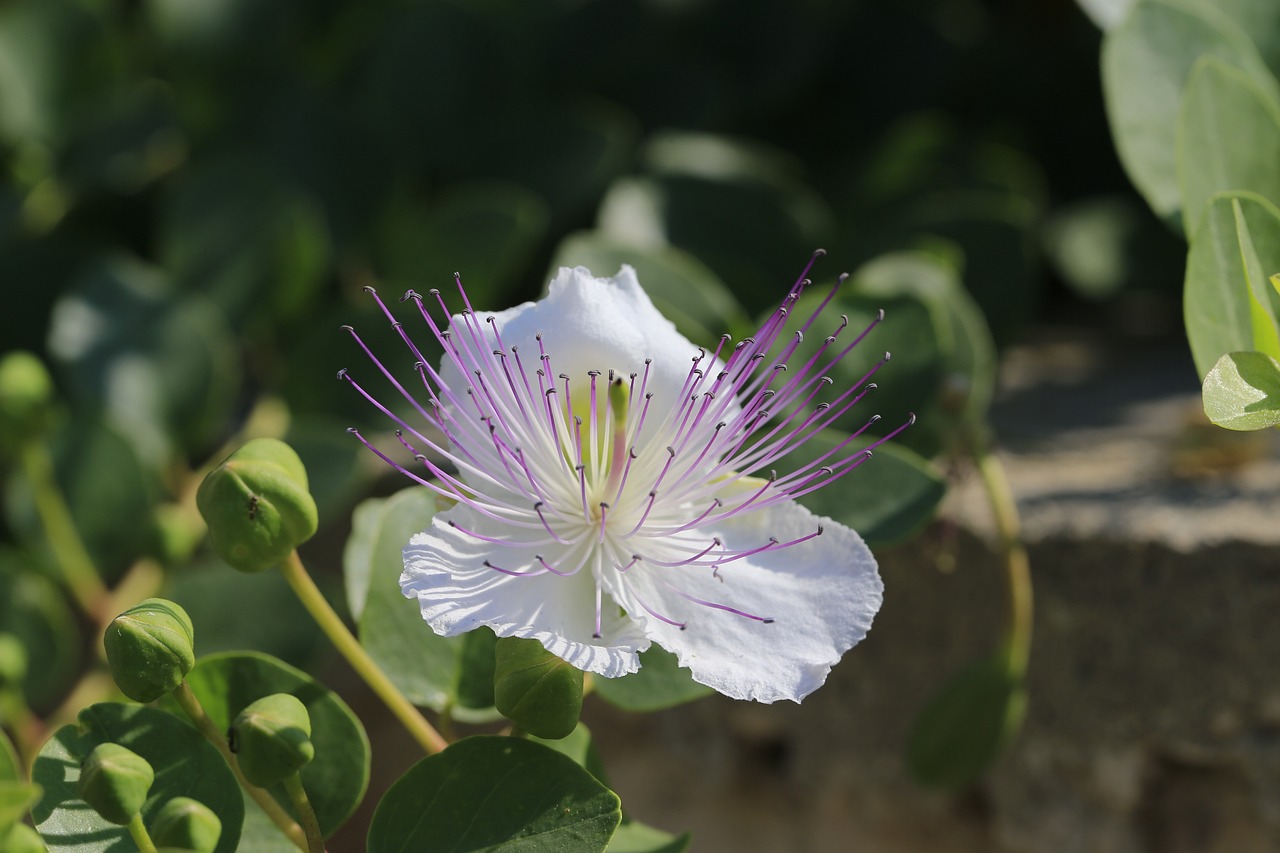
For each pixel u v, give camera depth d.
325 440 0.42
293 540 0.32
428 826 0.31
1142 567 0.41
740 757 0.46
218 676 0.33
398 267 0.46
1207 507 0.41
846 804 0.45
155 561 0.43
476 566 0.31
